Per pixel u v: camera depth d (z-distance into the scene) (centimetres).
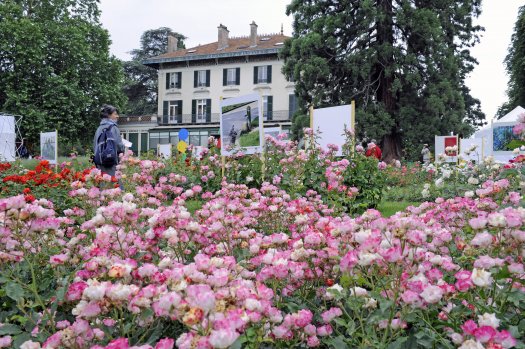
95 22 3350
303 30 2650
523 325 163
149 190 406
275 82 3841
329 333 171
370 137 2311
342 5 2497
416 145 2328
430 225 272
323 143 767
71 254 246
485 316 141
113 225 221
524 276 176
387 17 2419
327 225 232
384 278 178
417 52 2445
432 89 2298
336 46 2464
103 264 181
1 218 199
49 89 2933
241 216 301
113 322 162
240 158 791
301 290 210
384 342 150
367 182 669
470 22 2741
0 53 2889
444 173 550
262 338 148
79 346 145
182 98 4159
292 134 2530
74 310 152
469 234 265
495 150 921
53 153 1212
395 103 2464
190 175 846
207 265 158
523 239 179
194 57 4022
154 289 147
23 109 2833
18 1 3127
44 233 236
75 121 2981
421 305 152
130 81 5300
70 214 372
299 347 173
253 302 140
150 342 151
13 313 192
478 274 155
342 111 745
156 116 4256
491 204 291
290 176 606
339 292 168
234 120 780
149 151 1263
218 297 139
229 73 4012
